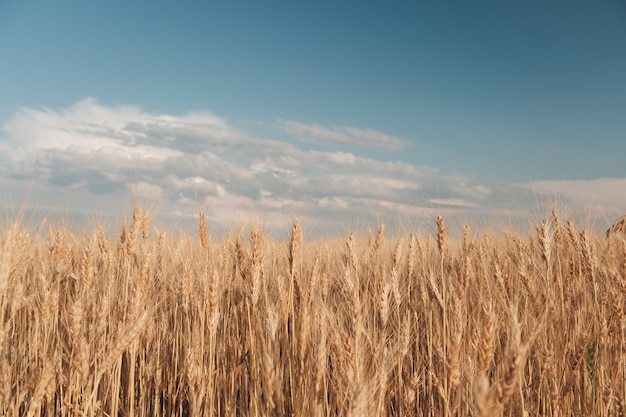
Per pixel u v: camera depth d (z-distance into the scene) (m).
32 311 5.85
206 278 5.28
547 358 4.73
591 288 6.66
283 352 4.83
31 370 5.07
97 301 6.28
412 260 7.23
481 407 2.63
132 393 4.97
